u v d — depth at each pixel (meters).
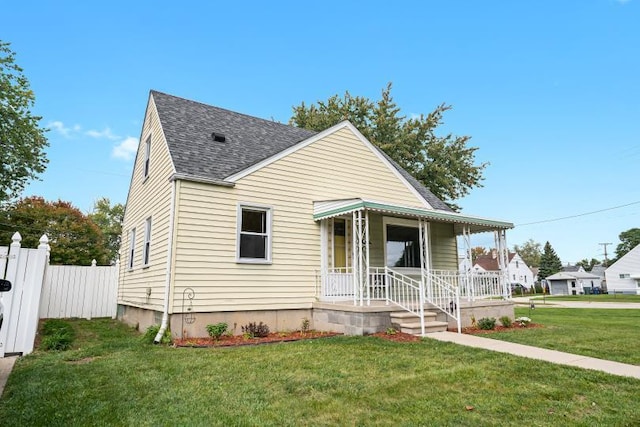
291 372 5.46
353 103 26.94
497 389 4.74
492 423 3.71
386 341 7.92
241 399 4.32
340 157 11.95
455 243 14.28
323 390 4.66
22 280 7.08
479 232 13.98
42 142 17.11
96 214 41.22
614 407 4.18
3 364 6.15
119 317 14.19
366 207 9.32
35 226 27.36
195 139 10.62
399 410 4.02
